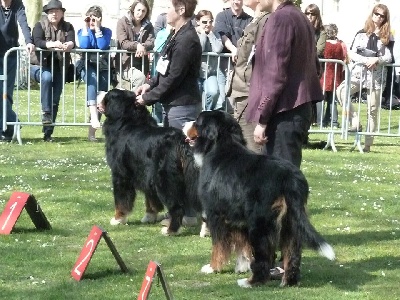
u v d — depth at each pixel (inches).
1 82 593.6
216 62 572.7
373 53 619.8
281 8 278.8
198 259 306.0
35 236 336.8
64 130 684.7
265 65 276.5
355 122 635.5
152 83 362.3
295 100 278.7
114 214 380.2
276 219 254.5
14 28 593.6
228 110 570.6
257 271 267.3
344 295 261.9
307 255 316.8
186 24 350.9
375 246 332.2
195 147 276.8
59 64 601.9
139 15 601.9
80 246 323.0
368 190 456.1
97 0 1736.0
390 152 627.8
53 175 470.6
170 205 339.6
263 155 265.0
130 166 348.8
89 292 262.7
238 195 259.8
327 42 708.0
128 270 287.7
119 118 349.7
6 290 263.6
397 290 269.9
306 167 526.6
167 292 233.9
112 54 608.1
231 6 581.0
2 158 525.0
